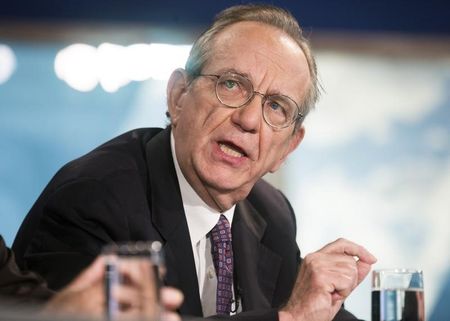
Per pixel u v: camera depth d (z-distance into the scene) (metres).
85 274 2.83
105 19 9.10
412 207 9.49
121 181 4.30
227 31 4.47
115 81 9.14
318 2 9.51
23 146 9.02
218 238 4.54
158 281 2.58
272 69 4.39
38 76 9.05
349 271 4.21
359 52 9.62
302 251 9.27
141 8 9.16
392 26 9.66
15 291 3.48
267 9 4.59
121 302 2.54
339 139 9.53
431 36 9.70
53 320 2.09
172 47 9.18
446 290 9.38
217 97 4.33
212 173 4.32
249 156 4.39
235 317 3.87
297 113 4.54
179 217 4.36
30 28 9.01
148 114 9.17
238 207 4.82
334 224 9.39
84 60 9.09
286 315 4.04
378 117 9.60
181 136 4.43
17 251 4.22
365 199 9.47
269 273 4.79
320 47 9.55
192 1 9.19
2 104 9.02
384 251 9.40
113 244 4.09
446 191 9.56
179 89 4.57
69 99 9.09
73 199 4.11
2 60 9.01
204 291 4.43
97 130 9.11
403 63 9.70
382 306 3.66
